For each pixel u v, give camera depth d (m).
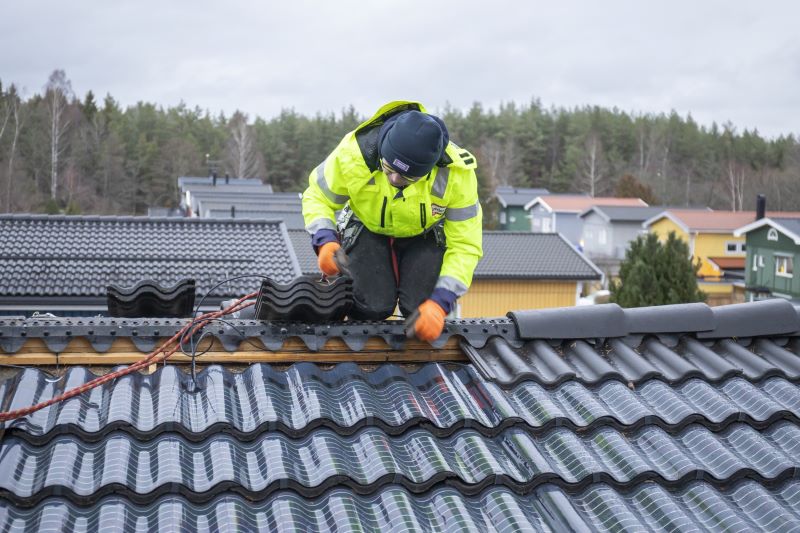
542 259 30.61
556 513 3.29
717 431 3.96
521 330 4.36
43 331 3.91
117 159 73.38
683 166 93.19
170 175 78.50
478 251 4.29
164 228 20.14
